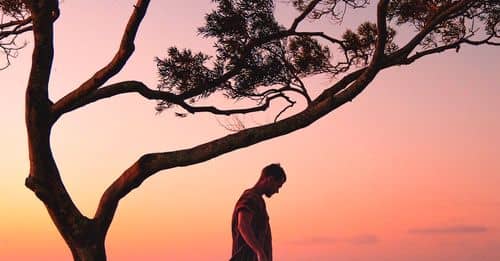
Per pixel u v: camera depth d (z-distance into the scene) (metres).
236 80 8.97
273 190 6.60
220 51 8.80
